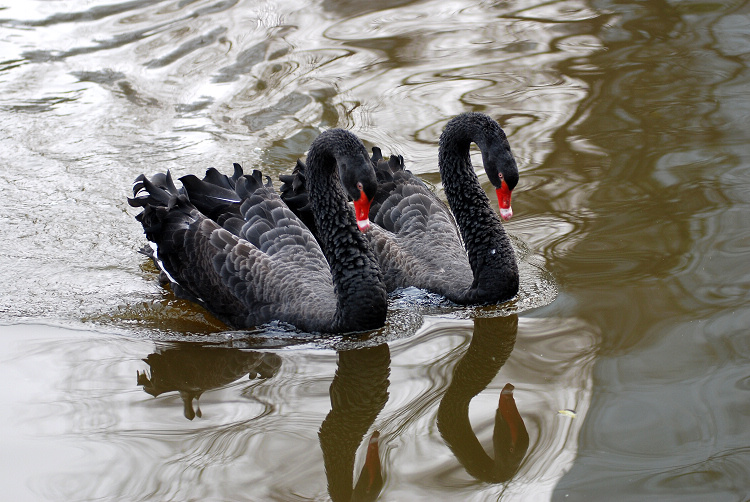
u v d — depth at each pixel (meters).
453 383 9.39
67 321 10.86
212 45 18.88
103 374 9.68
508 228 12.24
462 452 8.23
